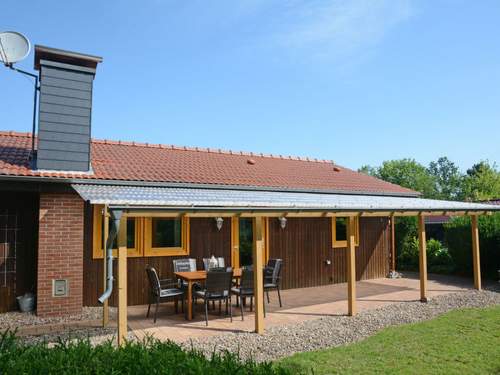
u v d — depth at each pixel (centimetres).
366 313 1258
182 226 1525
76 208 1241
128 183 1334
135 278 1425
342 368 786
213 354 471
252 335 1021
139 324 1137
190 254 1533
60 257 1210
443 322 1137
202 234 1568
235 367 427
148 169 1534
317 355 862
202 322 1162
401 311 1281
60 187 1226
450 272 2214
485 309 1303
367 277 2048
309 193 1755
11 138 1659
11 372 392
